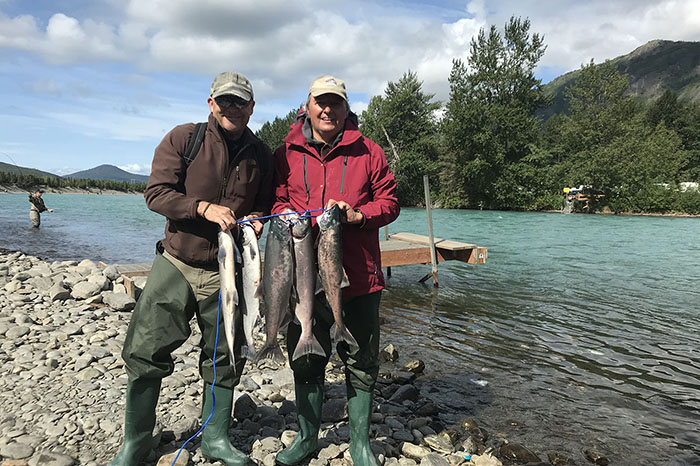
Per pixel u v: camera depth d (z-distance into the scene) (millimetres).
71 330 5625
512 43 50875
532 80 50906
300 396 3027
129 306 6887
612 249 17891
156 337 2709
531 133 51812
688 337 7121
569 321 7984
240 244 2809
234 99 2645
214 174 2799
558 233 24172
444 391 5039
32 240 18172
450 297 9844
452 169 52875
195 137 2799
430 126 54562
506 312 8594
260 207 3119
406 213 41281
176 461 2934
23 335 5418
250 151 2934
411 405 4625
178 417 3672
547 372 5633
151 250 16344
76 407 3676
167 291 2760
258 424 3736
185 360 5145
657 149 50094
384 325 7660
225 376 2955
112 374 4418
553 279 11953
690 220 35031
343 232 2922
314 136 3064
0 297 7004
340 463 3154
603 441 4012
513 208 50281
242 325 2861
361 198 3016
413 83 54031
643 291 10547
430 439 3812
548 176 48750
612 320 8062
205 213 2637
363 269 2930
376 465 2959
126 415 2773
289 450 3059
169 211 2656
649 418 4461
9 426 3322
